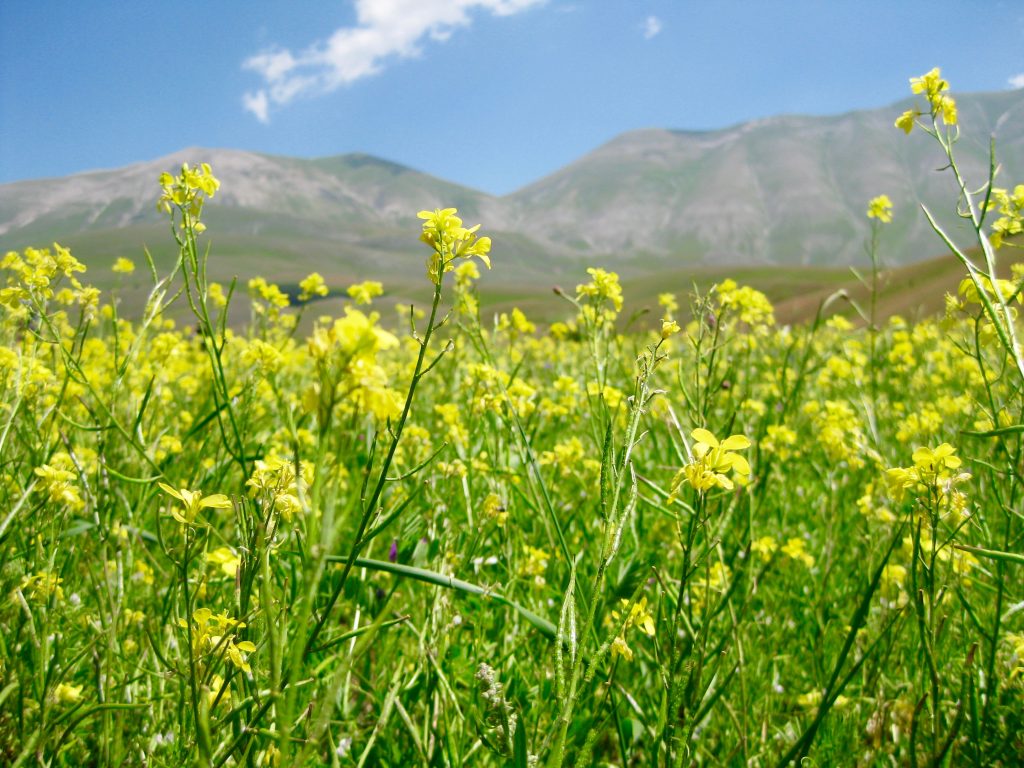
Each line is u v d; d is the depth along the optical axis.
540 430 5.80
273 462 1.92
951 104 2.67
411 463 4.48
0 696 2.06
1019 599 3.25
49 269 3.38
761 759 2.78
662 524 4.23
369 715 3.05
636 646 3.10
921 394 8.14
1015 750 2.36
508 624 3.33
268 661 2.13
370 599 3.46
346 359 1.23
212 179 3.30
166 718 2.63
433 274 1.72
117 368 3.87
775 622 3.65
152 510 3.79
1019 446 2.68
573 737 2.53
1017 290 2.49
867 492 4.39
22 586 2.34
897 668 3.17
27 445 3.30
